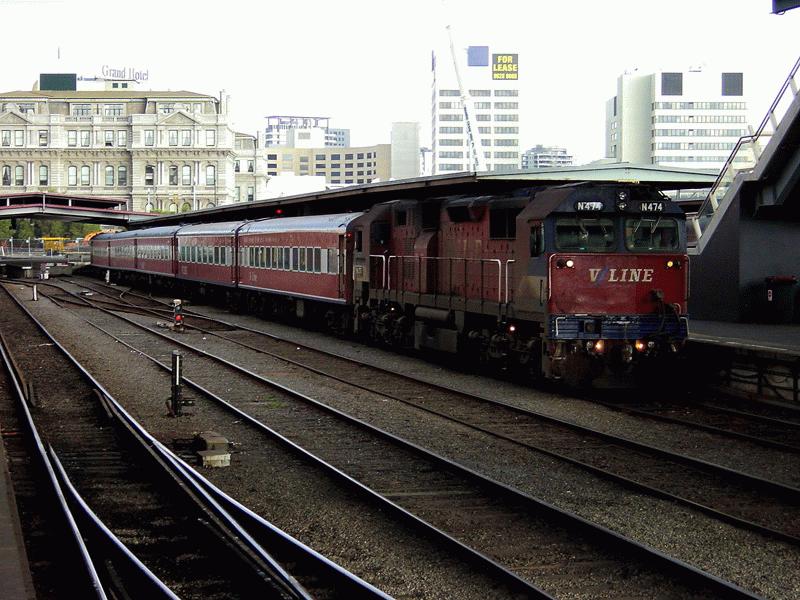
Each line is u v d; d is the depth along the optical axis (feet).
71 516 31.14
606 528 31.12
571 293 57.36
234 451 44.52
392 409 55.16
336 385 64.75
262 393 61.36
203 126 464.24
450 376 69.26
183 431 49.39
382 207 88.43
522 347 63.16
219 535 30.25
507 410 54.75
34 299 150.41
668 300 58.70
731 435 47.21
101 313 127.75
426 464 41.42
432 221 77.71
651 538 30.91
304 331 106.32
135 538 31.09
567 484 37.88
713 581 25.85
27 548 30.04
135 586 26.58
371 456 43.19
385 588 26.40
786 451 44.14
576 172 65.51
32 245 310.04
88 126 465.47
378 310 87.76
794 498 35.60
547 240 57.36
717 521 32.71
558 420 50.37
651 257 58.39
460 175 65.31
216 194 466.29
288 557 28.84
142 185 465.88
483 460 42.19
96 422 51.75
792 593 26.14
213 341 93.71
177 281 171.12
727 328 73.56
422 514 33.78
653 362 60.44
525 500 34.42
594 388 62.85
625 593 26.07
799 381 55.01
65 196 251.60
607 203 57.52
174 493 36.14
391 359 79.77
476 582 26.76
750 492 36.91
